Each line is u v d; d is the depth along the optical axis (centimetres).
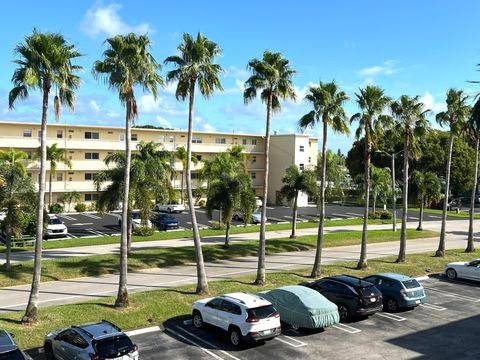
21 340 1628
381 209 7269
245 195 3506
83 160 6022
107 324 1458
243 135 7406
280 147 7500
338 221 5547
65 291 2345
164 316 1952
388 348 1694
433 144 7750
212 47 2281
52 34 1792
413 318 2053
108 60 1964
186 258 3186
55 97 1822
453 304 2292
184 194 6781
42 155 1803
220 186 3497
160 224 4591
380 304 2014
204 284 2261
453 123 3512
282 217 5953
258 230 4662
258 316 1638
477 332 1881
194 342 1705
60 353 1437
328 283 2075
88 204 6106
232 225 5100
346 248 3941
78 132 6000
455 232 5206
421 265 3188
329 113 2752
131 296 2145
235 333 1661
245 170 6556
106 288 2417
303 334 1822
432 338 1806
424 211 7219
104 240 3800
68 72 1823
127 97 2003
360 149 8600
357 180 7050
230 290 2347
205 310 1795
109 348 1327
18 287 2403
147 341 1708
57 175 5925
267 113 2522
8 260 2606
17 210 2531
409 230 5041
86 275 2688
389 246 4128
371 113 2947
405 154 3303
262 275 2503
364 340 1769
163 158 3394
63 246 3534
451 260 3409
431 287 2652
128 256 3092
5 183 2505
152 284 2539
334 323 1834
